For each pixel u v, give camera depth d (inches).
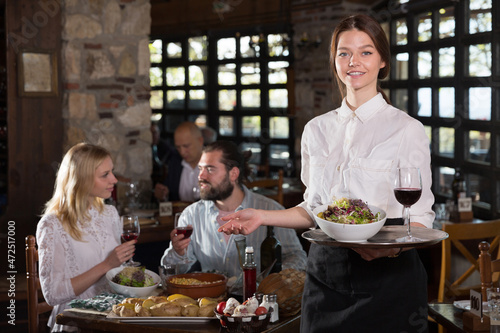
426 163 68.8
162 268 98.7
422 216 69.1
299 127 280.2
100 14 195.3
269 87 293.6
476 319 89.1
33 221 185.0
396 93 239.0
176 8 324.2
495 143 182.5
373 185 68.8
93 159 110.7
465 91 198.4
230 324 78.5
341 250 69.4
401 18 232.4
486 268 99.3
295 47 277.6
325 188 72.4
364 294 68.0
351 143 70.3
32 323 102.0
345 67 68.4
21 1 180.7
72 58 189.9
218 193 112.2
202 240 115.6
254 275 88.7
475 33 191.9
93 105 195.5
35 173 186.2
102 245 112.3
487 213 186.5
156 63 343.0
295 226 73.2
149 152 209.8
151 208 181.8
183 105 333.7
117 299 91.8
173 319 83.1
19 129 183.0
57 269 105.6
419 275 68.9
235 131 312.7
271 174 276.7
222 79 314.0
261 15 289.0
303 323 72.3
